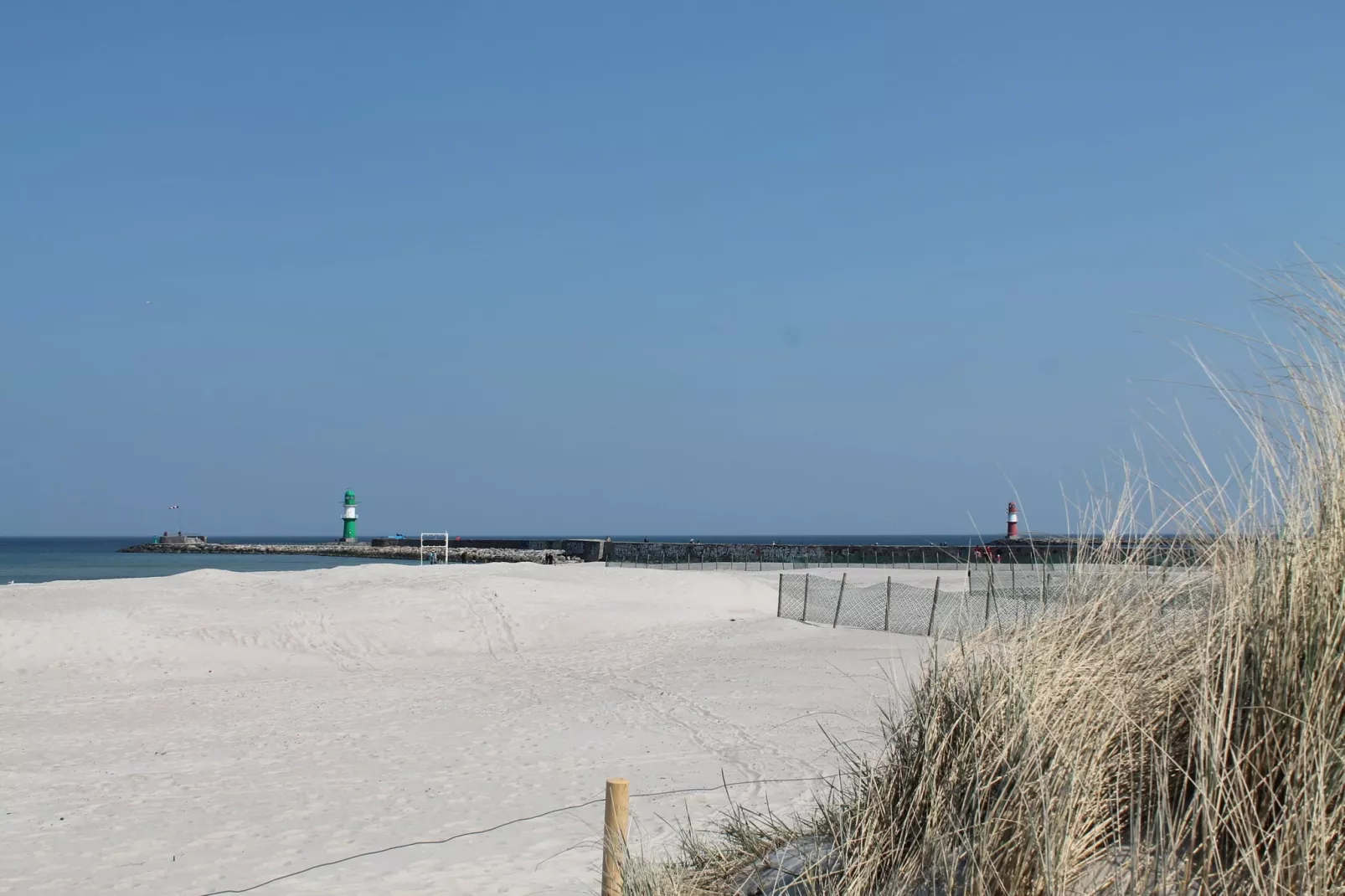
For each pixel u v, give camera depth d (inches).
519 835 339.0
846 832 162.9
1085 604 154.9
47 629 802.8
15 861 327.9
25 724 568.1
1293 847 104.0
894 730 171.6
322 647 855.1
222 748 502.6
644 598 1162.0
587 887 279.6
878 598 1119.6
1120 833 128.3
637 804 366.3
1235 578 129.7
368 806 386.0
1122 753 134.0
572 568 1424.7
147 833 356.8
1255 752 114.0
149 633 829.8
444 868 305.6
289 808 385.7
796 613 1104.2
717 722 529.0
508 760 457.4
